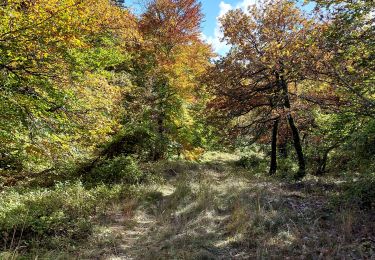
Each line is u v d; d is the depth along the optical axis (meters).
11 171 11.55
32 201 8.77
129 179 12.81
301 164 14.16
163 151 17.41
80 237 7.34
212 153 25.45
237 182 12.63
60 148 9.10
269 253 6.36
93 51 11.29
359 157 8.04
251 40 14.82
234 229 7.61
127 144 15.82
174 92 17.33
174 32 18.22
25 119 7.82
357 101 7.98
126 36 12.88
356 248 6.08
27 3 7.34
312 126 15.64
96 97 9.79
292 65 9.26
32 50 7.66
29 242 6.62
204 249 6.73
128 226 8.27
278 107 14.80
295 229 7.18
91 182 12.35
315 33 8.68
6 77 7.50
